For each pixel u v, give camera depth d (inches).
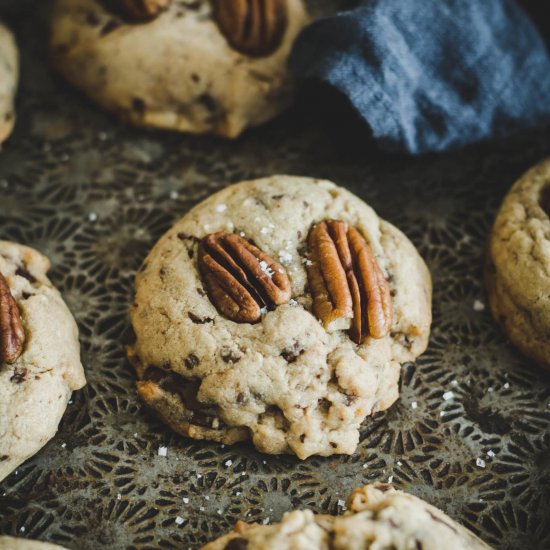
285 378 14.4
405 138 16.2
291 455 14.7
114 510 14.3
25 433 14.3
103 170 16.8
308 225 15.2
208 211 15.3
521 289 15.1
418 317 15.0
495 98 16.4
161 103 16.9
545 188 15.7
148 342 14.7
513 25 16.6
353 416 14.4
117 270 16.0
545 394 15.2
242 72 16.7
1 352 14.3
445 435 14.9
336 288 14.5
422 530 13.4
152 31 16.7
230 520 14.3
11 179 16.7
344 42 15.9
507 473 14.6
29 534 14.2
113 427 14.8
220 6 16.8
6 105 16.7
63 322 15.0
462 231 16.5
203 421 14.6
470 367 15.4
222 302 14.6
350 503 13.8
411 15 16.0
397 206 16.6
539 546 14.2
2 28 17.1
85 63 16.9
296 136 17.1
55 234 16.3
